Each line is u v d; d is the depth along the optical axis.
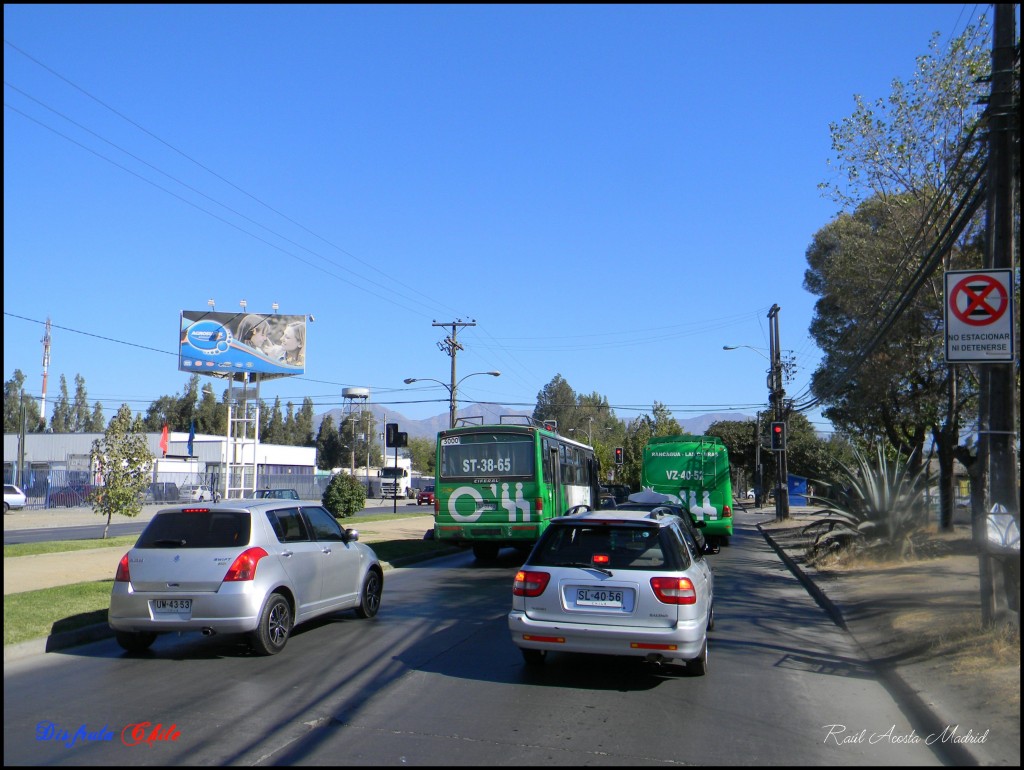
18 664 8.81
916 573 15.43
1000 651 8.27
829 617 12.69
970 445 24.98
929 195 19.48
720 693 7.76
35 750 6.05
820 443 67.94
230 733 6.45
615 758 5.96
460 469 19.80
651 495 19.55
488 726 6.65
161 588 8.93
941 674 7.97
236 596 8.88
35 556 17.75
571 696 7.57
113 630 9.52
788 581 17.62
